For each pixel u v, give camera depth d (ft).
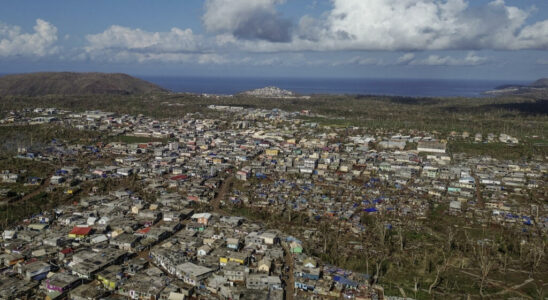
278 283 584.81
